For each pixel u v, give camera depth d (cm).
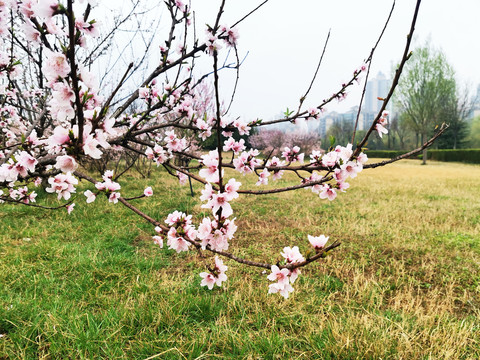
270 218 596
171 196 781
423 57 2309
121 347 209
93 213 566
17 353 197
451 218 585
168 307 253
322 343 219
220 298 284
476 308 280
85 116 96
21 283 293
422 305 287
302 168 171
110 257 363
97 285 302
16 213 542
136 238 468
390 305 285
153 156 200
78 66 84
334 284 315
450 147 3459
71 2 70
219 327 235
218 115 98
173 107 216
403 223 555
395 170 1753
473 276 338
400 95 2452
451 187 998
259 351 210
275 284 121
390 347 212
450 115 3150
